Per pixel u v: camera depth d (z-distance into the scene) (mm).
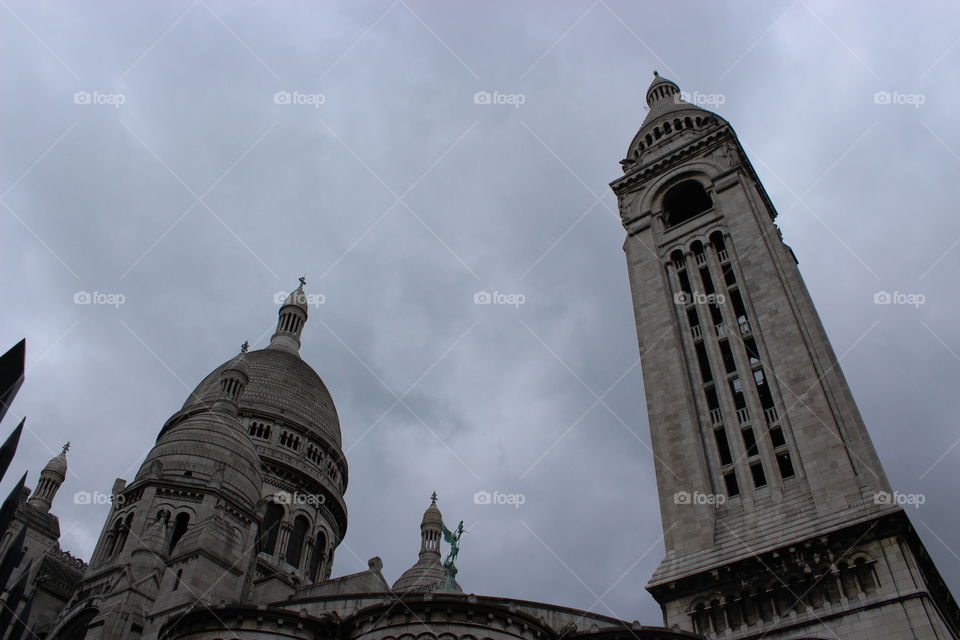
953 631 44688
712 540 48500
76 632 48656
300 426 86062
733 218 65188
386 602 40281
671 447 54812
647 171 75188
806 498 47438
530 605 44781
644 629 40906
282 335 104562
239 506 59469
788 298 57031
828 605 42062
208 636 40062
